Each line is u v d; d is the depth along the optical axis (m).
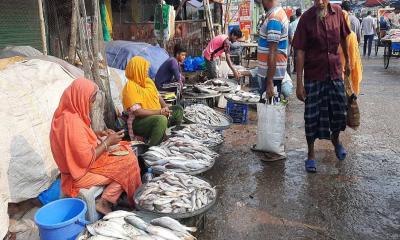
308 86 4.41
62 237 2.56
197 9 13.48
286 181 4.36
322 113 4.44
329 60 4.25
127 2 10.43
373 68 13.79
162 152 3.87
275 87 5.30
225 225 3.46
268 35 4.77
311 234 3.29
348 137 5.89
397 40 13.00
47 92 4.03
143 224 2.65
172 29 8.96
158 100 4.93
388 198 3.89
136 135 4.75
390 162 4.84
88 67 4.70
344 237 3.24
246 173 4.62
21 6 6.12
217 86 7.25
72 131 2.98
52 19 6.84
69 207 2.85
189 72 8.55
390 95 8.92
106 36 8.49
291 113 7.51
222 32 13.70
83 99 3.05
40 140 3.61
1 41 5.83
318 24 4.18
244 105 6.64
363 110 7.55
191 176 3.39
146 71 4.68
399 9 27.03
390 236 3.24
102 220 2.71
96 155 3.13
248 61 12.95
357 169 4.64
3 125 3.37
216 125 5.24
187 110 5.66
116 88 5.61
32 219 3.27
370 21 17.47
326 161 4.93
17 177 3.31
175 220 2.72
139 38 9.88
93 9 4.81
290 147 5.51
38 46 6.52
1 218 3.00
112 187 3.21
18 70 4.08
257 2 22.08
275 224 3.46
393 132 6.08
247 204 3.85
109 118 4.88
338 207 3.73
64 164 3.07
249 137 5.98
